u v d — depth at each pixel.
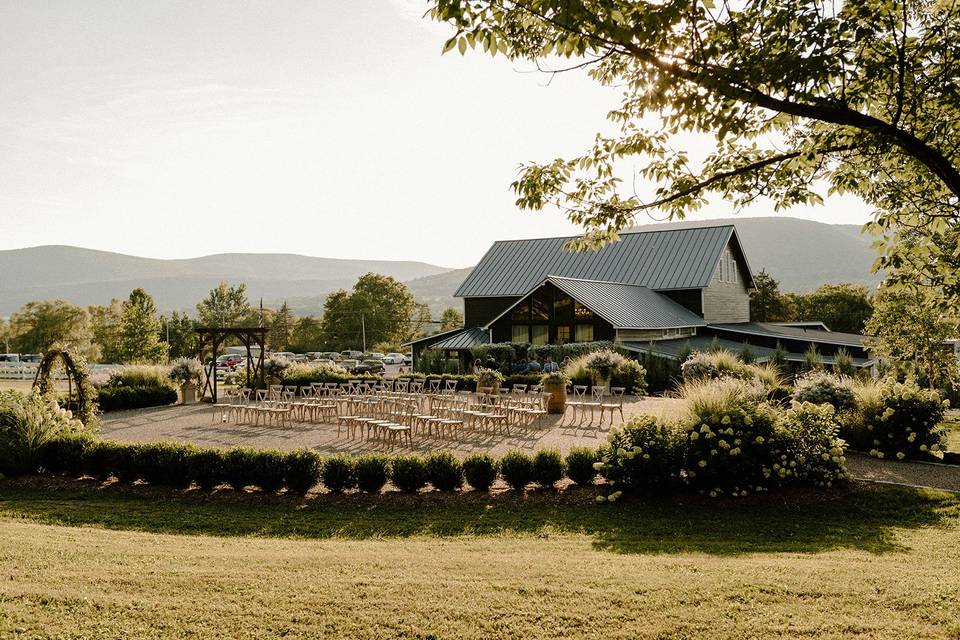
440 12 4.89
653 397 27.64
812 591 6.59
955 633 5.57
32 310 79.44
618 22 4.95
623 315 36.12
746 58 5.11
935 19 6.02
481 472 12.37
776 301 68.62
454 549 8.88
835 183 6.96
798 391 16.59
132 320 66.31
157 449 13.28
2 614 5.86
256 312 105.00
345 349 89.19
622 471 11.74
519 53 5.70
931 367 28.53
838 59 5.02
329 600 6.41
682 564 7.77
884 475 12.83
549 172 7.20
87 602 6.23
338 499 12.10
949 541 9.14
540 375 29.56
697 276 43.28
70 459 14.00
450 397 22.44
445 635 5.68
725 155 6.99
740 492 11.57
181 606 6.23
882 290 6.79
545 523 10.53
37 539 8.66
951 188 5.25
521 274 47.75
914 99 5.48
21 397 14.76
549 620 5.97
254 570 7.36
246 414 22.81
